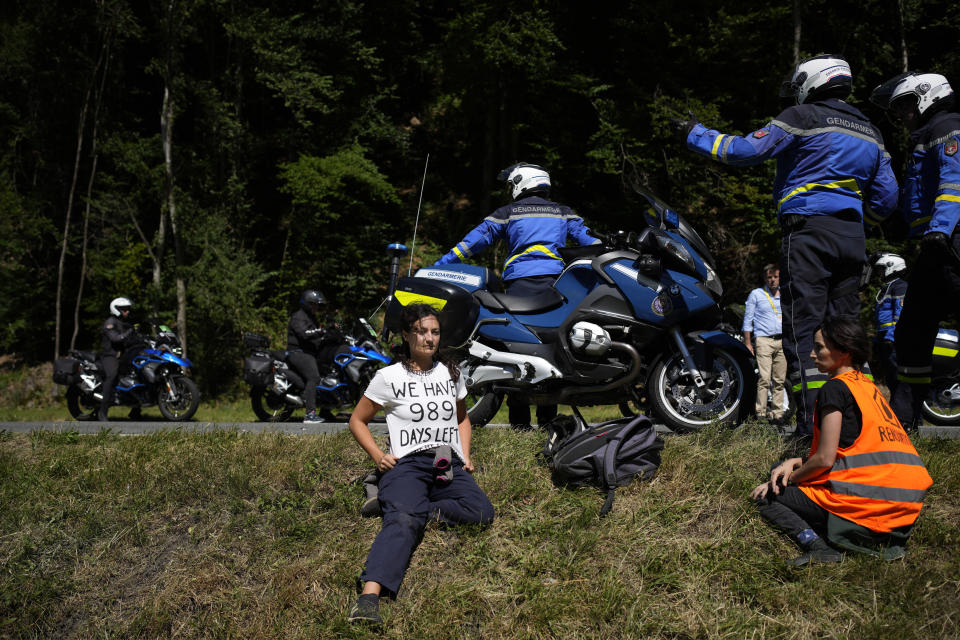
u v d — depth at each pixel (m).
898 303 6.93
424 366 3.61
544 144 18.62
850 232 3.97
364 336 8.95
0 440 4.91
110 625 3.30
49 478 4.18
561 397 4.75
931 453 4.04
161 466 4.25
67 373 10.39
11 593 3.40
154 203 19.77
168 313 18.00
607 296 4.64
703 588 3.19
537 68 16.89
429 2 21.55
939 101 4.13
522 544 3.50
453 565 3.41
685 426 4.58
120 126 19.75
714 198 15.90
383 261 19.23
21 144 20.91
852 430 3.24
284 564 3.48
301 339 8.73
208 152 19.50
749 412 4.55
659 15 16.42
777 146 3.99
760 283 15.19
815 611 3.01
